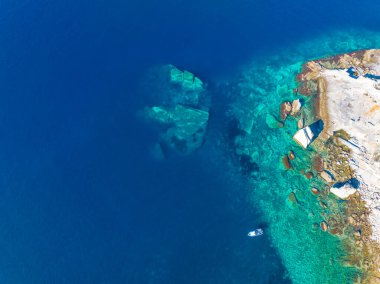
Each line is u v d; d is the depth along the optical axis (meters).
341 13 93.88
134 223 59.41
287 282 55.69
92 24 87.38
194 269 56.19
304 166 66.00
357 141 67.56
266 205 62.81
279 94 77.00
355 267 55.78
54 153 65.94
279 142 69.62
